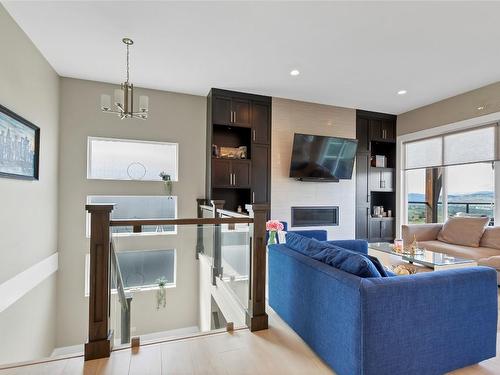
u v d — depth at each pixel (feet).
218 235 11.32
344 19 9.01
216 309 11.46
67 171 13.94
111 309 7.00
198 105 16.44
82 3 8.36
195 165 16.35
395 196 19.61
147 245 12.53
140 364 6.02
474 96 14.90
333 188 18.15
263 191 16.38
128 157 15.51
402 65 12.25
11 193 9.33
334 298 5.75
